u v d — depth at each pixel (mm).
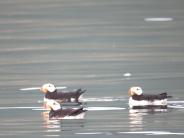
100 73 28734
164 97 22125
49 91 23141
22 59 32719
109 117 20984
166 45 35625
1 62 32031
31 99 23922
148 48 34938
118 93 24500
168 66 29797
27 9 51000
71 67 30359
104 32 40375
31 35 39906
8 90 25500
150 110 21766
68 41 37781
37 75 28547
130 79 27156
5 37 39406
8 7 52375
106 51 34500
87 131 19438
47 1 55750
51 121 20719
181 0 54438
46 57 33188
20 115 21609
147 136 18797
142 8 50344
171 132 19125
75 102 23156
